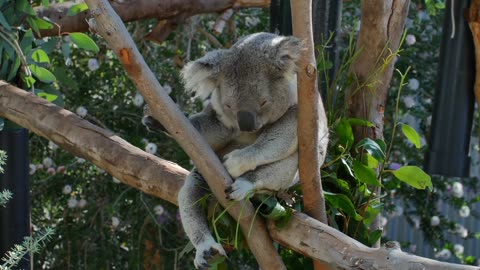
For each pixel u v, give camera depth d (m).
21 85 8.51
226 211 6.05
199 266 5.95
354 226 6.75
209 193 6.35
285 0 7.69
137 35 12.16
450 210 15.67
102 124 11.66
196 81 6.39
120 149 7.17
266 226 6.06
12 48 7.95
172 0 10.09
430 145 8.55
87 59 12.24
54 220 12.34
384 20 7.00
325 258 5.66
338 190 6.71
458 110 8.35
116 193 11.80
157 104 5.55
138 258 11.48
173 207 11.77
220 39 12.45
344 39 12.16
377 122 7.17
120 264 11.90
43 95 8.45
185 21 11.35
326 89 7.34
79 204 11.71
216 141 6.79
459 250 13.53
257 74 6.20
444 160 8.42
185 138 5.64
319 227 5.79
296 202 6.35
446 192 13.21
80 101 12.02
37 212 12.23
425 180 6.46
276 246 6.70
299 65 5.46
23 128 8.09
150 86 5.49
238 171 6.02
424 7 12.34
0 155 6.44
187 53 11.45
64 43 9.12
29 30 8.02
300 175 5.92
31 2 9.27
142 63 5.43
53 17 9.30
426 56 12.83
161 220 11.71
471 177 14.00
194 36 12.34
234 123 6.41
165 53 12.17
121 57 5.36
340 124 6.78
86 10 9.20
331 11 7.44
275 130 6.26
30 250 6.16
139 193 11.49
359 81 7.16
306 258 6.94
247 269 11.95
